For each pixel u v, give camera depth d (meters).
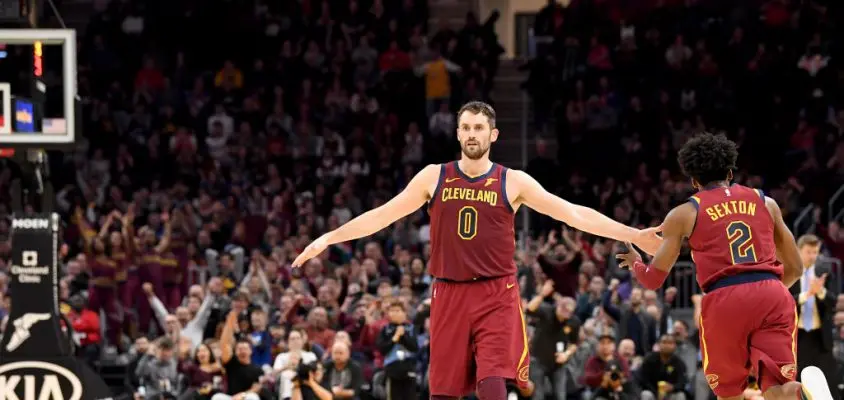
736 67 29.98
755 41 30.44
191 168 28.00
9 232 25.27
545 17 31.41
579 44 30.28
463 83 29.95
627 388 16.83
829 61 29.70
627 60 29.98
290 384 15.72
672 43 30.48
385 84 30.03
